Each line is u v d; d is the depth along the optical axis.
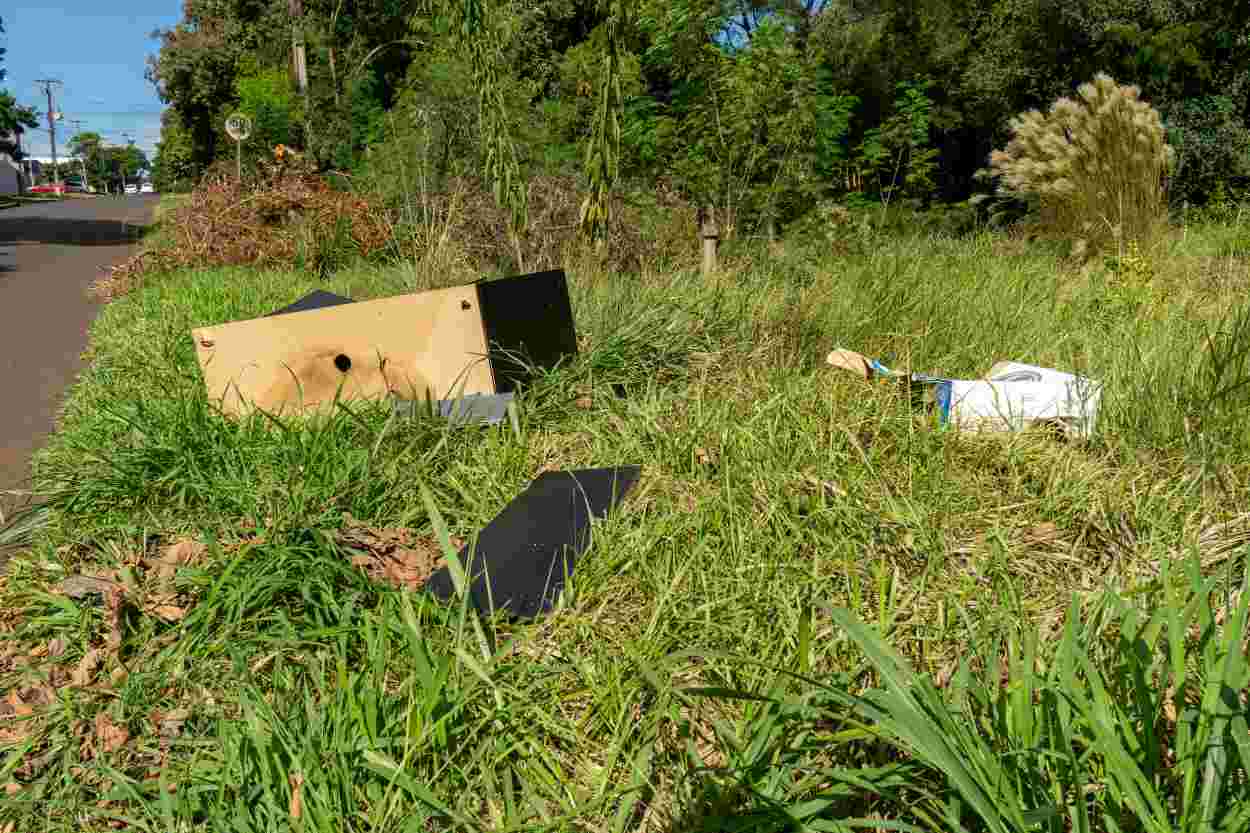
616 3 6.11
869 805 1.75
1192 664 1.99
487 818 1.82
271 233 11.11
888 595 2.44
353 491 3.13
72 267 13.48
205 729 2.12
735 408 3.70
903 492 3.03
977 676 2.05
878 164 12.43
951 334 5.15
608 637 2.36
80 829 1.86
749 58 10.23
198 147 47.16
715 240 7.09
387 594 2.39
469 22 6.37
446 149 10.38
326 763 1.84
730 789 1.72
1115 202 8.95
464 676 2.14
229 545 2.76
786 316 5.01
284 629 2.32
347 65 18.69
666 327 4.75
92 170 141.62
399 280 7.55
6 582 2.78
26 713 2.16
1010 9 20.45
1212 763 1.46
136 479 3.27
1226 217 12.73
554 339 4.49
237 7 38.28
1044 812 1.40
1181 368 3.94
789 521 2.74
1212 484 3.18
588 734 2.03
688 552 2.69
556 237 8.05
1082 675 1.88
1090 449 3.54
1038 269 7.64
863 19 22.72
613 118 6.33
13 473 4.04
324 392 4.10
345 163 15.58
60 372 6.16
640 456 3.48
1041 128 9.84
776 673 2.01
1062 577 2.61
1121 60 17.61
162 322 6.82
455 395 4.06
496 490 3.35
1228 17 16.25
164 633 2.45
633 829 1.80
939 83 22.23
